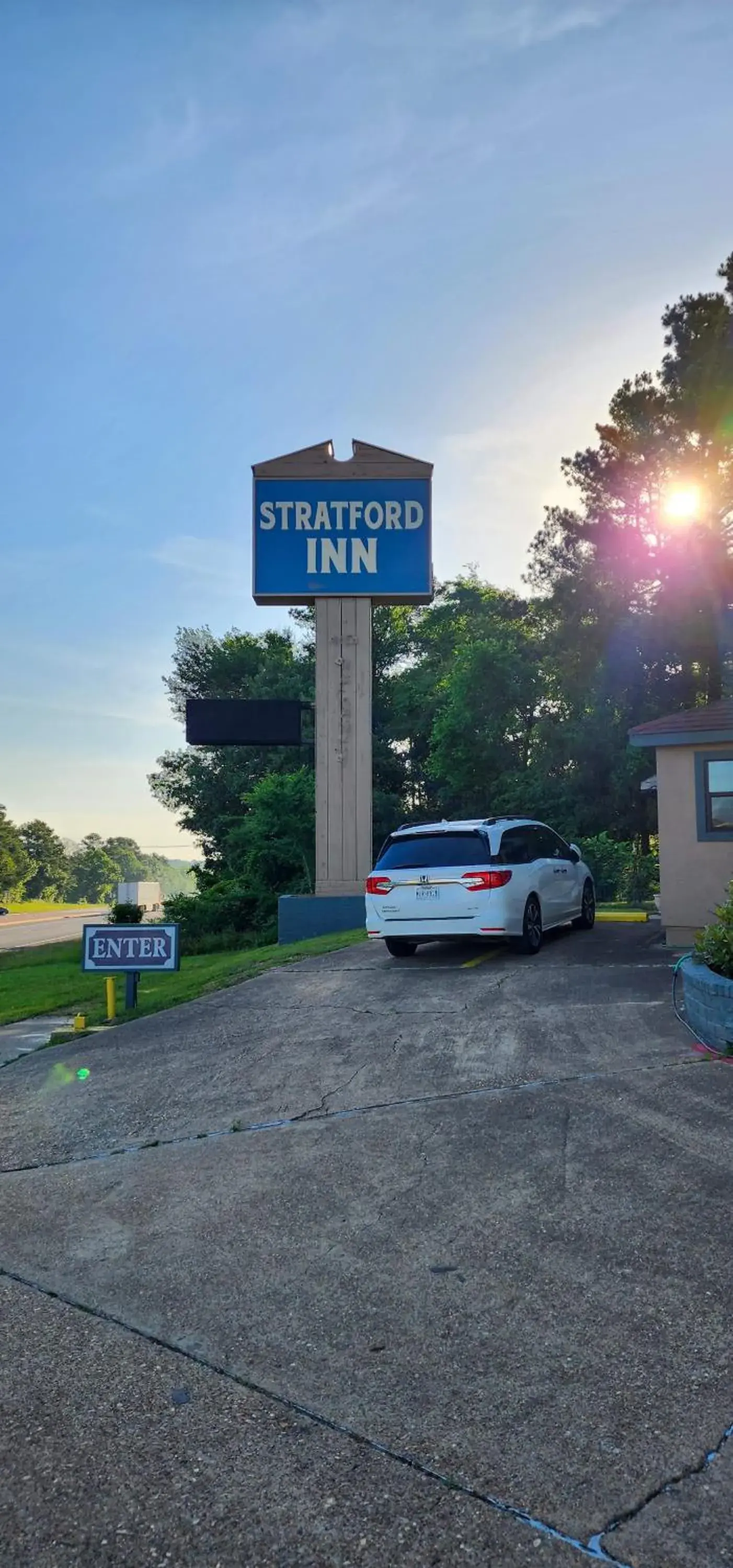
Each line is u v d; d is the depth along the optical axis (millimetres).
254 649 51875
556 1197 4941
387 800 40000
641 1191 4934
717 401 29203
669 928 12500
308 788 31109
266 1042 8766
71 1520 2816
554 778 33531
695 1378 3377
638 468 30891
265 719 19922
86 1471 3031
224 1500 2879
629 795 31703
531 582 34094
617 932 14039
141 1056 8812
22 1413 3367
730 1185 4922
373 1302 4039
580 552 32688
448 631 46406
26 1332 3957
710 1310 3814
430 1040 8281
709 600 29562
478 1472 2951
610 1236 4480
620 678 31328
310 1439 3154
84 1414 3344
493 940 11758
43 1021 11789
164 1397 3438
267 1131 6391
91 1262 4605
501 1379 3432
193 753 51594
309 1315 3973
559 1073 7070
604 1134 5758
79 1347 3820
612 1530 2697
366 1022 9094
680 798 12547
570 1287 4055
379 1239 4633
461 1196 5051
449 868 11641
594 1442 3064
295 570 18594
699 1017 7691
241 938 28984
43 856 157500
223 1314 4027
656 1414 3188
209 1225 4945
